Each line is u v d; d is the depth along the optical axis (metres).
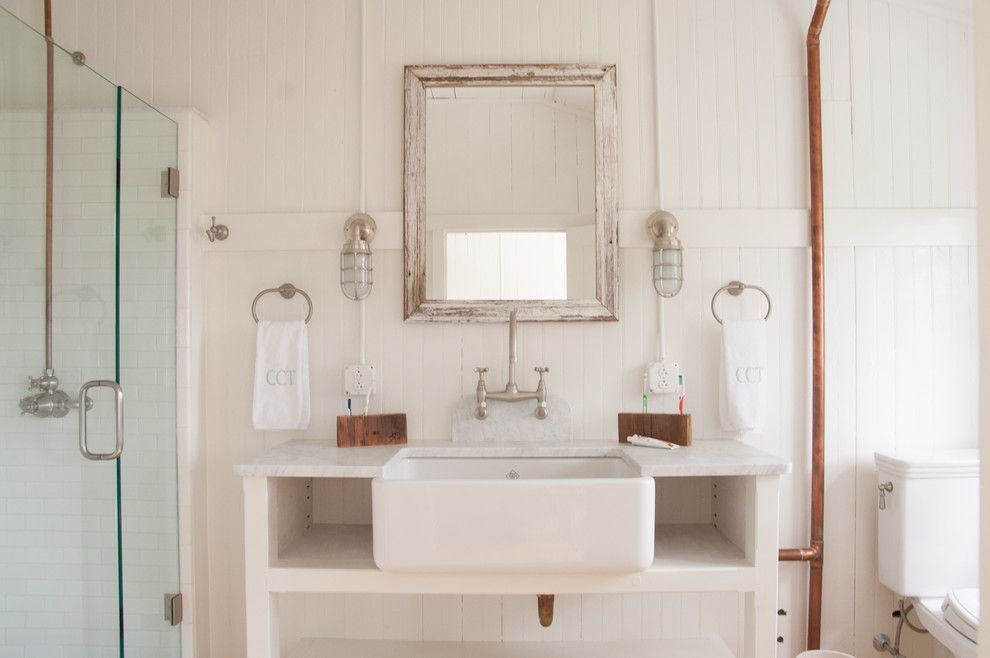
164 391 1.97
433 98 2.12
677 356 2.12
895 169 2.14
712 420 2.12
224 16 2.15
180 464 2.02
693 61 2.13
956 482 1.95
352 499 2.11
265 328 2.08
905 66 2.14
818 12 2.03
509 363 2.05
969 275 2.13
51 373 1.72
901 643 2.12
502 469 1.95
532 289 2.10
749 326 2.07
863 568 2.12
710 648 2.02
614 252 2.09
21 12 2.12
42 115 1.71
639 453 1.84
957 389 2.13
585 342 2.12
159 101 2.14
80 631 1.73
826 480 2.12
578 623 2.10
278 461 1.73
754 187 2.13
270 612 1.70
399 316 2.12
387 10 2.14
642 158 2.13
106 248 1.74
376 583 1.67
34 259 1.71
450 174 2.11
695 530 2.02
